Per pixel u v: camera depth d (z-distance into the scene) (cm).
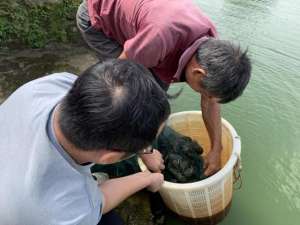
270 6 418
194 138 235
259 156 248
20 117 122
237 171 199
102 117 95
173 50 161
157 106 98
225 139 208
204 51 147
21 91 129
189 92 299
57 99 123
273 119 276
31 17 308
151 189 177
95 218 123
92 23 198
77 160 116
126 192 158
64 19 318
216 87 145
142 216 200
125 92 96
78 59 303
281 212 216
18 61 292
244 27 374
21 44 303
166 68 171
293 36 362
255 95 296
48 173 112
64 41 314
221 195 191
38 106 121
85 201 120
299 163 245
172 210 204
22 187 113
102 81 98
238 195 225
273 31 369
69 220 115
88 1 198
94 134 98
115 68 100
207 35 161
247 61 146
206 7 411
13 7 302
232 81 143
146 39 158
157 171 188
